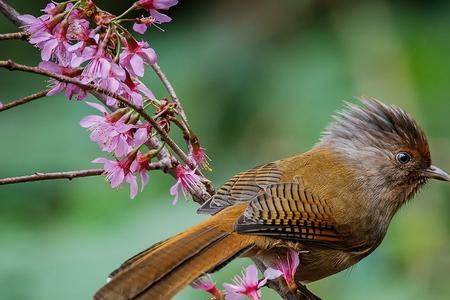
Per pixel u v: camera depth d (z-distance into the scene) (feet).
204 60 48.62
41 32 27.76
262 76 48.55
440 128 46.57
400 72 47.39
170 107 28.73
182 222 41.01
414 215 43.21
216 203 30.09
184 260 27.27
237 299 27.37
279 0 50.16
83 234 41.24
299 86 47.32
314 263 31.65
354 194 32.37
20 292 39.27
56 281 39.40
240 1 50.57
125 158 28.63
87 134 45.73
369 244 32.96
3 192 44.27
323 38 49.26
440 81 47.65
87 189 44.11
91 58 27.43
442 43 48.62
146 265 26.71
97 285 39.17
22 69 25.88
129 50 27.84
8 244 41.45
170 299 26.27
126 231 40.96
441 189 43.65
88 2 27.68
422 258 42.27
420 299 41.14
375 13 49.32
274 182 31.22
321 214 31.01
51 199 44.39
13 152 45.52
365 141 33.58
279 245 29.58
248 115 47.60
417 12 49.73
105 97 29.84
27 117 46.75
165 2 28.19
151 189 43.45
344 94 46.55
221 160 46.70
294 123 46.26
